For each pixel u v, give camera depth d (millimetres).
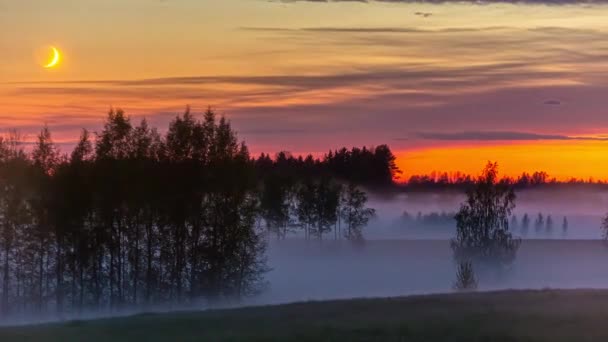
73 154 63469
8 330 38000
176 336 34375
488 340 31984
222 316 40000
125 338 34500
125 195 63406
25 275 62469
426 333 33188
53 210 62219
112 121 64062
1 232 61562
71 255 63094
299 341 32188
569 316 36938
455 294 48312
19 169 61562
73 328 37969
